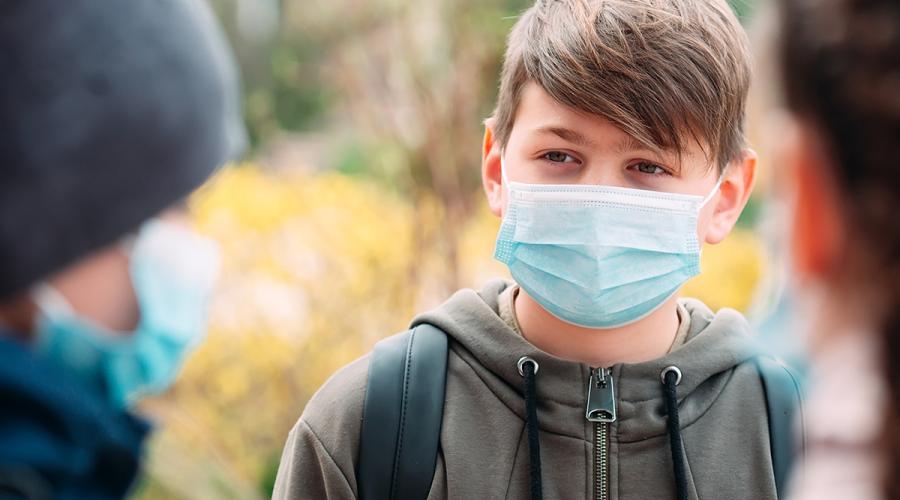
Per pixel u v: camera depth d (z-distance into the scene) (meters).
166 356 1.18
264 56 8.24
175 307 1.18
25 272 1.00
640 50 1.73
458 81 5.13
